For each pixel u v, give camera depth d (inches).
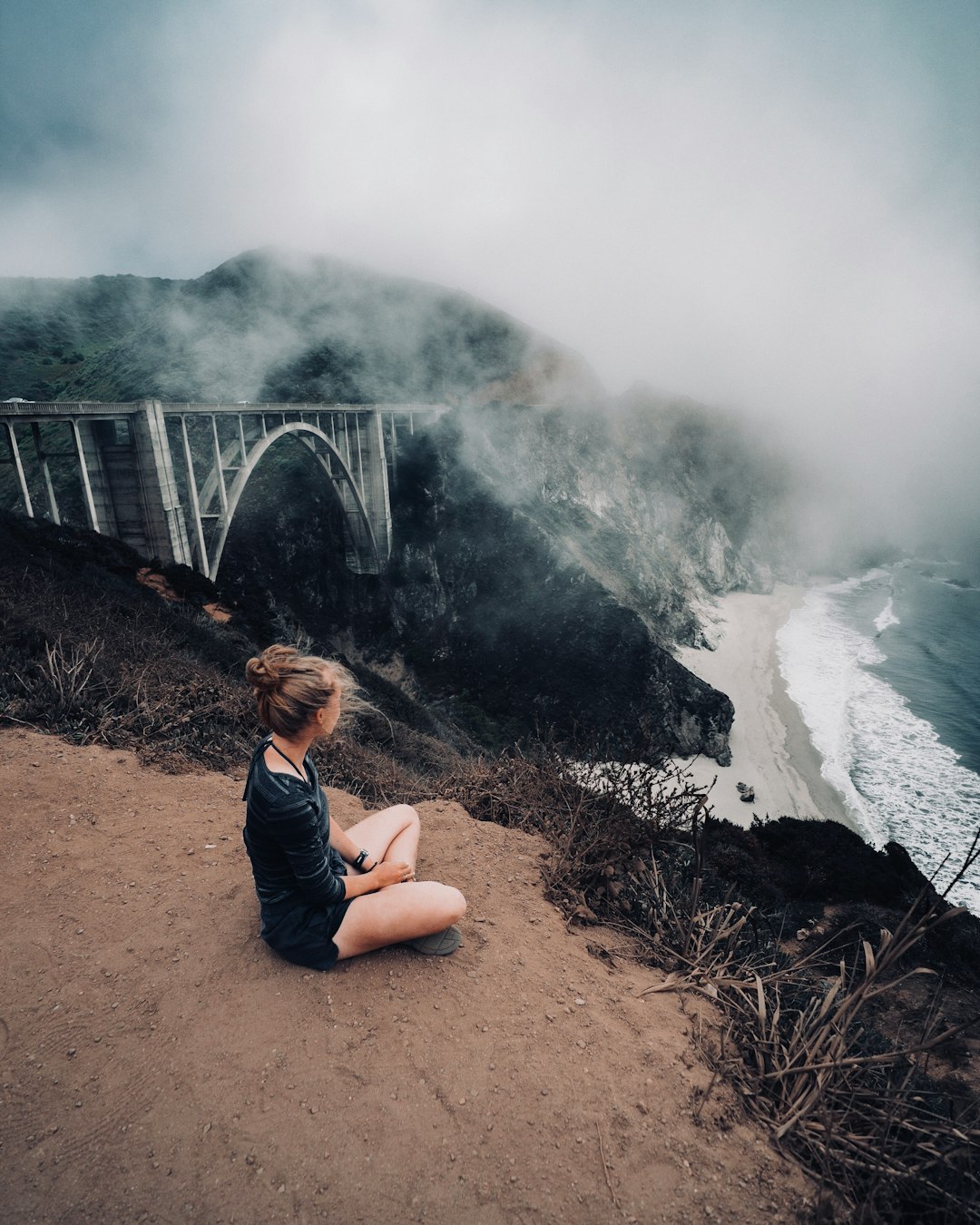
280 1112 74.2
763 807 1496.1
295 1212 64.3
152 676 204.5
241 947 98.7
